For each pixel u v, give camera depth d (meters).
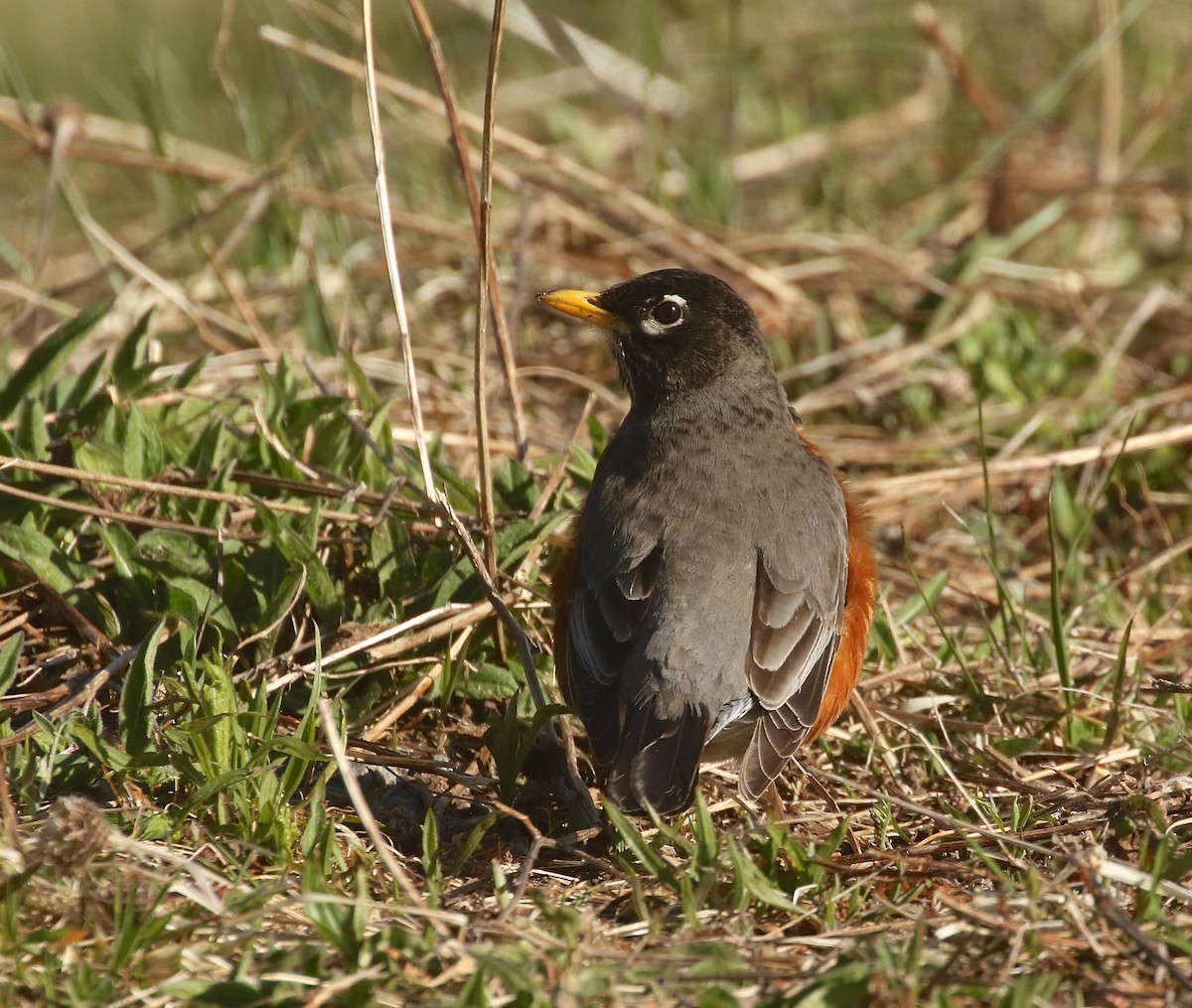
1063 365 16.11
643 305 10.96
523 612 10.67
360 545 10.93
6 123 15.95
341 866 8.19
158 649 9.81
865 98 23.11
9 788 8.49
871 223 19.81
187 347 15.85
